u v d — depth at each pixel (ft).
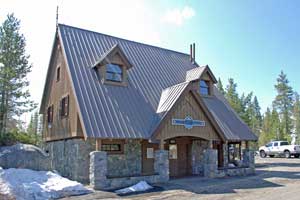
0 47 97.91
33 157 61.31
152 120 59.41
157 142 57.21
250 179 59.31
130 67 65.92
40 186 44.09
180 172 68.64
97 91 58.70
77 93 55.62
